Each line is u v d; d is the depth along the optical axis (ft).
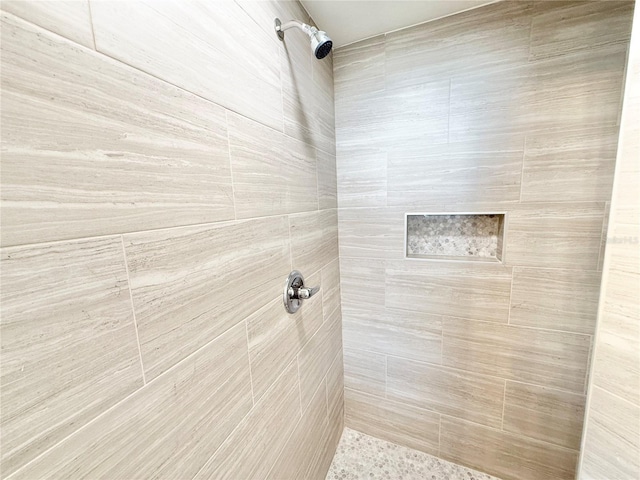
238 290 2.03
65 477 1.05
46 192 0.96
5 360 0.87
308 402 3.34
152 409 1.39
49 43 0.95
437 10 3.21
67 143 1.01
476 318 3.76
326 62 3.69
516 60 3.11
